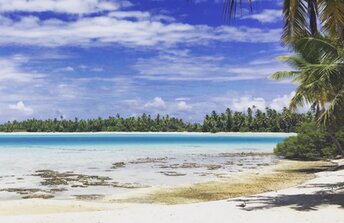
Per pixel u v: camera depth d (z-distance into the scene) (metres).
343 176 28.47
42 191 24.72
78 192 24.33
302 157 46.59
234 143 88.31
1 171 34.06
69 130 171.00
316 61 17.83
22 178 29.98
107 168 36.78
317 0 15.91
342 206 16.47
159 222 14.38
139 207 18.28
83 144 81.88
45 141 96.00
